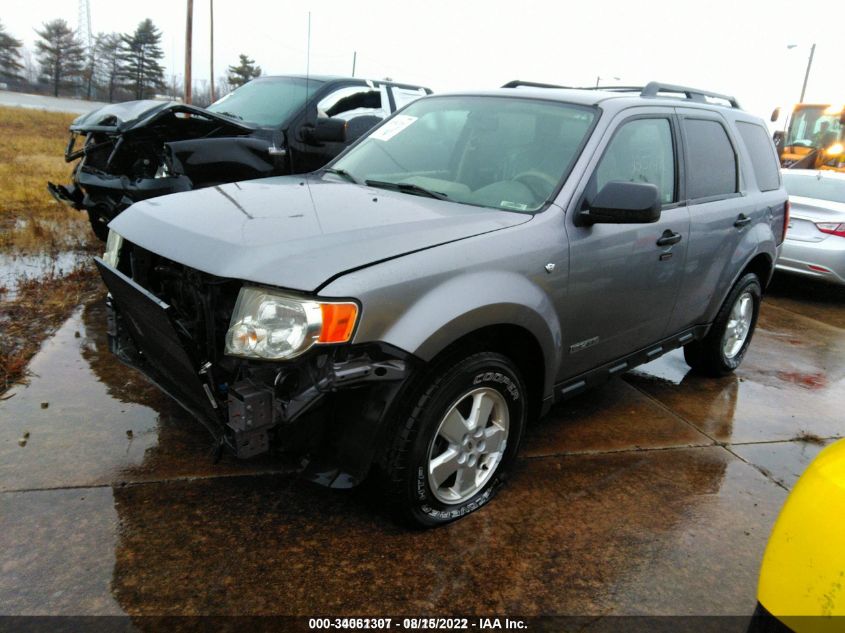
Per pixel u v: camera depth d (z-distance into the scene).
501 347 3.01
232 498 2.93
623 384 4.77
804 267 7.84
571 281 3.12
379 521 2.86
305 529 2.77
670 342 4.23
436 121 3.86
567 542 2.84
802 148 15.91
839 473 1.72
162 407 3.70
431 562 2.64
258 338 2.35
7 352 4.27
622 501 3.20
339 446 2.54
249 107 7.17
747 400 4.67
